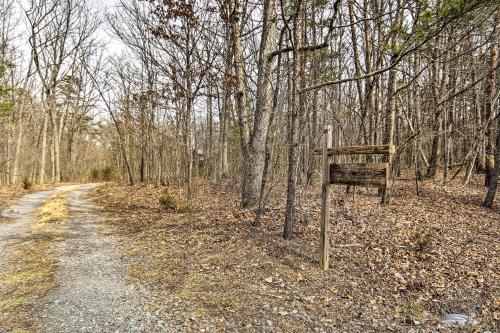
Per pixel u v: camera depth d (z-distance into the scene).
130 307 4.80
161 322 4.32
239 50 9.91
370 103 12.08
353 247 6.65
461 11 5.19
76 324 4.33
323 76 11.45
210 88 13.52
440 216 8.91
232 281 5.48
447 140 16.41
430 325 4.15
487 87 14.02
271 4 8.88
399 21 8.36
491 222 8.39
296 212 9.13
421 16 5.63
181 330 4.10
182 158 22.23
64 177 45.06
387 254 6.27
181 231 8.79
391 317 4.35
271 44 9.48
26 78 27.55
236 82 9.93
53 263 6.98
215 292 5.14
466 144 19.61
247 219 8.90
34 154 37.41
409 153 23.47
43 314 4.63
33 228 10.57
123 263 6.88
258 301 4.78
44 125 30.00
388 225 7.99
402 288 5.07
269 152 8.06
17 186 24.03
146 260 6.93
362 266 5.84
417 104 15.54
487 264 5.78
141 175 26.23
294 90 6.74
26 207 15.29
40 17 27.61
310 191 13.03
